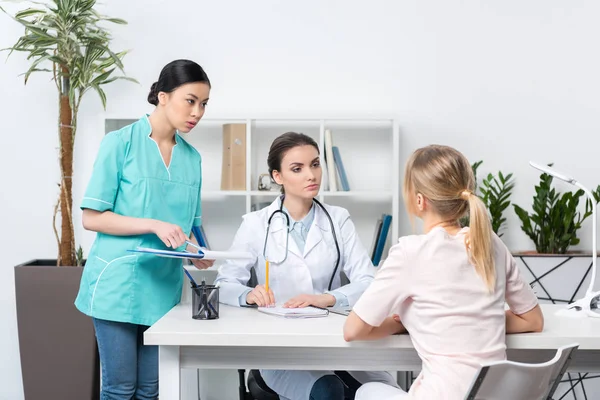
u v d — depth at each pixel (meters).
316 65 3.62
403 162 3.62
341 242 2.47
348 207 3.67
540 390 1.65
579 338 1.82
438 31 3.61
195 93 2.24
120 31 3.61
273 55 3.62
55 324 3.14
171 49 3.62
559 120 3.62
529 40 3.61
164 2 3.61
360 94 3.62
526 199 3.62
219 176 3.67
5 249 3.65
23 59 3.62
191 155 2.42
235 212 3.69
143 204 2.28
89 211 2.23
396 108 3.62
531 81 3.61
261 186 3.53
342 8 3.61
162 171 2.32
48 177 3.63
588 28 3.60
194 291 2.01
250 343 1.81
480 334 1.67
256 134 3.66
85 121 3.61
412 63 3.61
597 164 3.62
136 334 2.31
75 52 3.24
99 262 2.26
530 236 3.48
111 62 3.34
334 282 2.48
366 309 1.73
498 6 3.61
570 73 3.61
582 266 3.29
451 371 1.64
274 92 3.63
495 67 3.61
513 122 3.62
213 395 3.61
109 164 2.24
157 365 2.35
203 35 3.62
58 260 3.31
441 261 1.69
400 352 1.90
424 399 1.62
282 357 1.90
